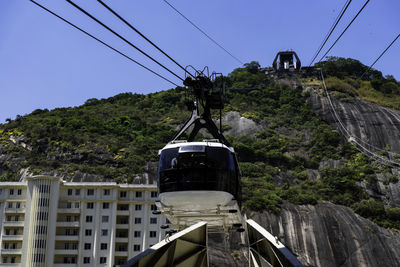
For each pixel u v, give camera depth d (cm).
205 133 14875
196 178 2494
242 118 15675
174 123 15738
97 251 8412
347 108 16512
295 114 16475
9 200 8725
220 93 2952
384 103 17638
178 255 3077
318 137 14212
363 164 12744
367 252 9300
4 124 14388
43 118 14875
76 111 16475
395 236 9731
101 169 11375
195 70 2870
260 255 3209
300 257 9188
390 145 14112
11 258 8300
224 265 8481
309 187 11562
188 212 2719
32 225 8381
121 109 17350
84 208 8700
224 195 2530
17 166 11831
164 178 2558
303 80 19250
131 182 11031
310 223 9944
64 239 8400
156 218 8775
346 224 9938
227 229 3047
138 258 2427
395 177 11919
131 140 13588
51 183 8694
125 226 8688
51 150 12481
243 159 12912
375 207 10506
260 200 10394
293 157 13250
